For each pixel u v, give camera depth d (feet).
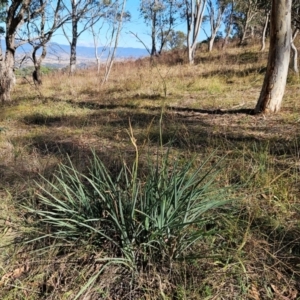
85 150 12.62
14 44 27.45
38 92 33.27
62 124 17.81
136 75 38.68
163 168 6.48
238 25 100.58
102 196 6.06
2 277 5.93
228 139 13.11
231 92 25.34
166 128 15.01
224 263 5.82
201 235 5.75
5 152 12.59
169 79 32.76
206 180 8.05
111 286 5.59
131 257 5.74
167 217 5.84
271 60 17.03
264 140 12.75
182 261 5.68
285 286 5.47
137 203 6.26
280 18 16.21
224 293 5.33
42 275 5.90
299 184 8.55
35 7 37.73
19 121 19.08
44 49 42.57
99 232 5.65
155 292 5.37
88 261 6.02
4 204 8.05
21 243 6.55
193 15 63.21
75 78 45.37
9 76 27.43
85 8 37.65
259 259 5.98
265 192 8.00
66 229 6.43
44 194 8.31
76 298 5.10
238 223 6.82
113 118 18.69
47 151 12.53
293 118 15.94
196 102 22.40
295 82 25.39
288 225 6.89
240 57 50.24
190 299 5.24
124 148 12.63
